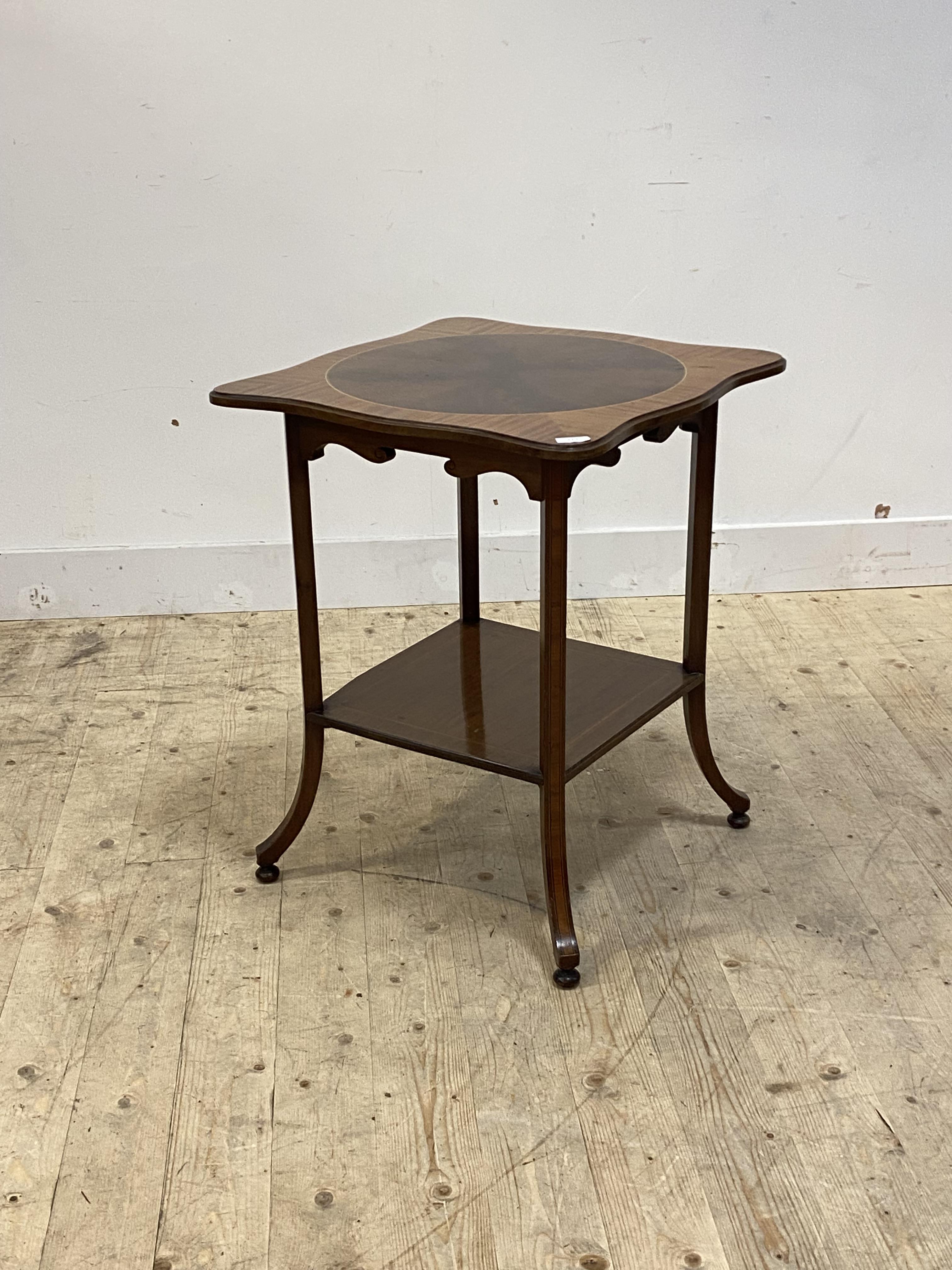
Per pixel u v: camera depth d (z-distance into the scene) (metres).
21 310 3.02
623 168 3.00
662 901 2.15
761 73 2.92
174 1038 1.85
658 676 2.22
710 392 1.87
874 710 2.76
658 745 2.65
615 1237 1.52
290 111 2.90
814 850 2.28
